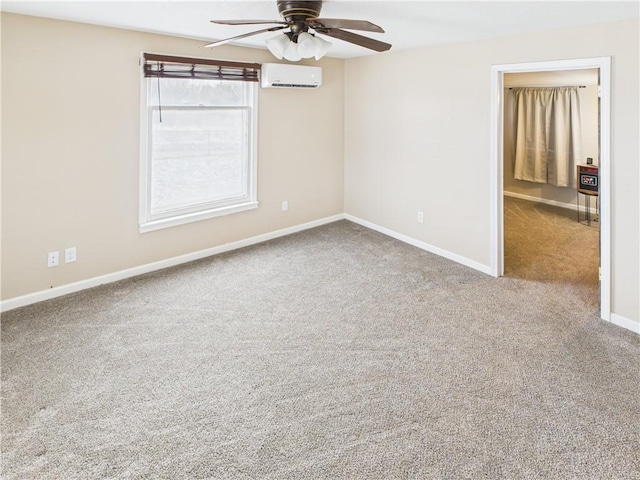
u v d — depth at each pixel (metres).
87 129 3.27
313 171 5.19
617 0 2.33
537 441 1.88
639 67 2.67
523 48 3.32
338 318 3.05
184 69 3.72
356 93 5.13
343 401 2.16
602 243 2.97
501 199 3.74
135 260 3.78
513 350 2.62
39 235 3.16
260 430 1.95
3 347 2.61
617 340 2.73
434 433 1.93
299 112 4.86
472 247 4.02
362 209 5.38
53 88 3.04
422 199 4.49
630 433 1.91
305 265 4.11
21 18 2.83
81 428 1.95
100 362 2.48
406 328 2.91
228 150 4.31
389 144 4.79
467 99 3.83
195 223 4.18
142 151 3.62
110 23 3.12
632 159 2.76
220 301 3.31
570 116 6.35
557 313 3.12
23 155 2.99
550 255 4.41
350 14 2.71
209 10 2.71
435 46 4.04
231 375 2.38
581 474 1.70
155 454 1.81
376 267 4.06
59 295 3.34
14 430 1.93
